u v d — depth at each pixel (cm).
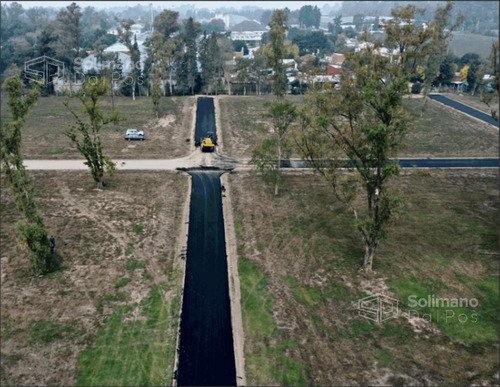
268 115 4906
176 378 2641
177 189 5325
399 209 3428
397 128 3300
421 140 7400
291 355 2833
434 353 2862
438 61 8438
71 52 11262
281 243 4178
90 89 4691
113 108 8988
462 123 8381
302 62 14275
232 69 13012
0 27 19500
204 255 3969
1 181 5431
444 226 4481
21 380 2578
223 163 6259
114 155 6397
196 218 4641
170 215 4678
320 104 3575
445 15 8188
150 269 3722
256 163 5128
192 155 6550
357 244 4172
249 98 10444
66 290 3394
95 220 4478
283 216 4703
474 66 11075
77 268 3678
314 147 3819
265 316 3194
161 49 10588
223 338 2977
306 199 5112
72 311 3169
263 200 5088
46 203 4800
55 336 2925
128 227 4378
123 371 2678
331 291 3481
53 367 2683
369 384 2612
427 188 5438
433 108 9512
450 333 3042
